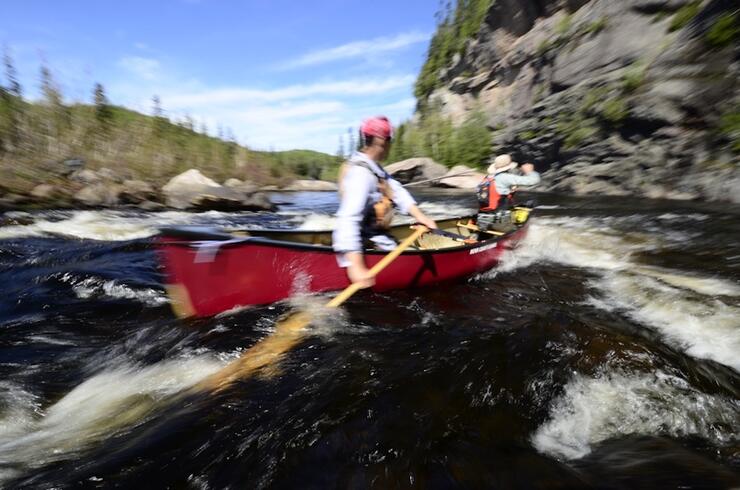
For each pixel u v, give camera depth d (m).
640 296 4.45
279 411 2.36
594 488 1.79
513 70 37.06
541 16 35.09
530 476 1.88
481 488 1.80
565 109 19.17
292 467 1.94
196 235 3.36
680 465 1.95
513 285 4.83
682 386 2.55
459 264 4.77
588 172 16.45
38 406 2.57
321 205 17.62
